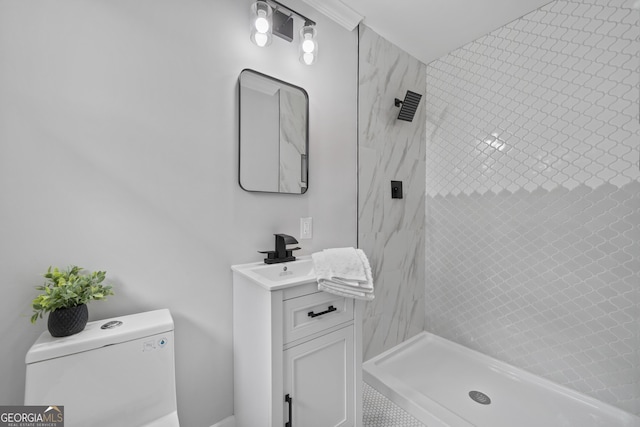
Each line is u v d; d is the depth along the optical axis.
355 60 1.73
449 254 2.10
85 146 0.92
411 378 1.71
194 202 1.14
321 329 1.10
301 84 1.48
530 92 1.65
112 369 0.82
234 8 1.24
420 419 1.40
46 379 0.73
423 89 2.21
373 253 1.86
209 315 1.19
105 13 0.95
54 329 0.78
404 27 1.79
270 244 1.38
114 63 0.96
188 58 1.12
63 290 0.79
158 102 1.05
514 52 1.71
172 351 0.93
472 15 1.67
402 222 2.06
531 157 1.65
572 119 1.50
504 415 1.41
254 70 1.29
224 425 1.24
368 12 1.65
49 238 0.87
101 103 0.95
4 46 0.80
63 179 0.89
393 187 1.98
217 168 1.20
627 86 1.33
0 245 0.81
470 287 1.97
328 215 1.62
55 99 0.87
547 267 1.61
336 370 1.16
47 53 0.86
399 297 2.04
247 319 1.11
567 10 1.49
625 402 1.36
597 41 1.40
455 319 2.07
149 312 1.02
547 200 1.60
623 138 1.35
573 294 1.52
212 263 1.20
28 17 0.83
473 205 1.94
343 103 1.68
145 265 1.04
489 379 1.71
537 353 1.66
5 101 0.81
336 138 1.65
